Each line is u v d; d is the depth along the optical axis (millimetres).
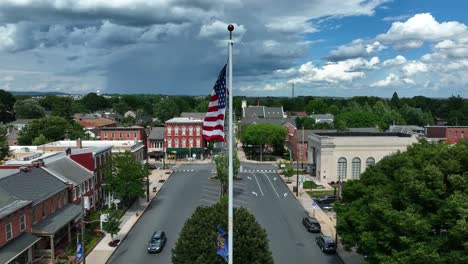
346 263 36781
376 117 134750
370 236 25844
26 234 35125
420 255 20656
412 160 27984
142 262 36719
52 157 53062
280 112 170500
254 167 94562
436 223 22609
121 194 53312
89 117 166750
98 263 36188
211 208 28406
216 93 20031
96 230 44531
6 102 170125
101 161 58188
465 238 20000
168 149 105625
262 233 26734
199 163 99875
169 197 62938
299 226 48094
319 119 168250
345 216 31641
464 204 20531
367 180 34781
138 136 103188
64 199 44188
